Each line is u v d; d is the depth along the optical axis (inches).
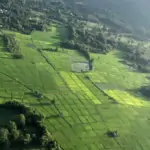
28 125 7372.1
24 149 6712.6
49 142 7076.8
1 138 6599.4
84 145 7608.3
